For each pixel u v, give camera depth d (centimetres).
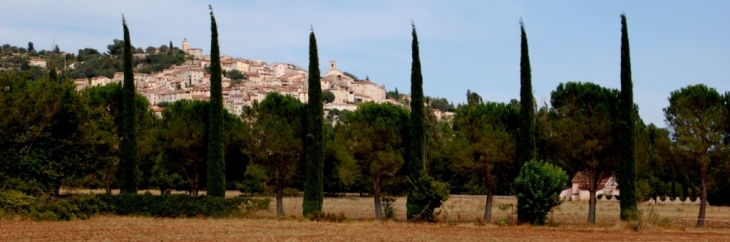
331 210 5591
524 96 4800
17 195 3994
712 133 4525
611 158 4728
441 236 3306
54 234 2961
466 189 8038
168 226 3531
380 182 5000
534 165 4400
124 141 5159
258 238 2994
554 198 4266
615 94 4788
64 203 4028
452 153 4828
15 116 4503
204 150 5553
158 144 5597
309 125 4941
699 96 4597
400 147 5025
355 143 4934
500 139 4725
